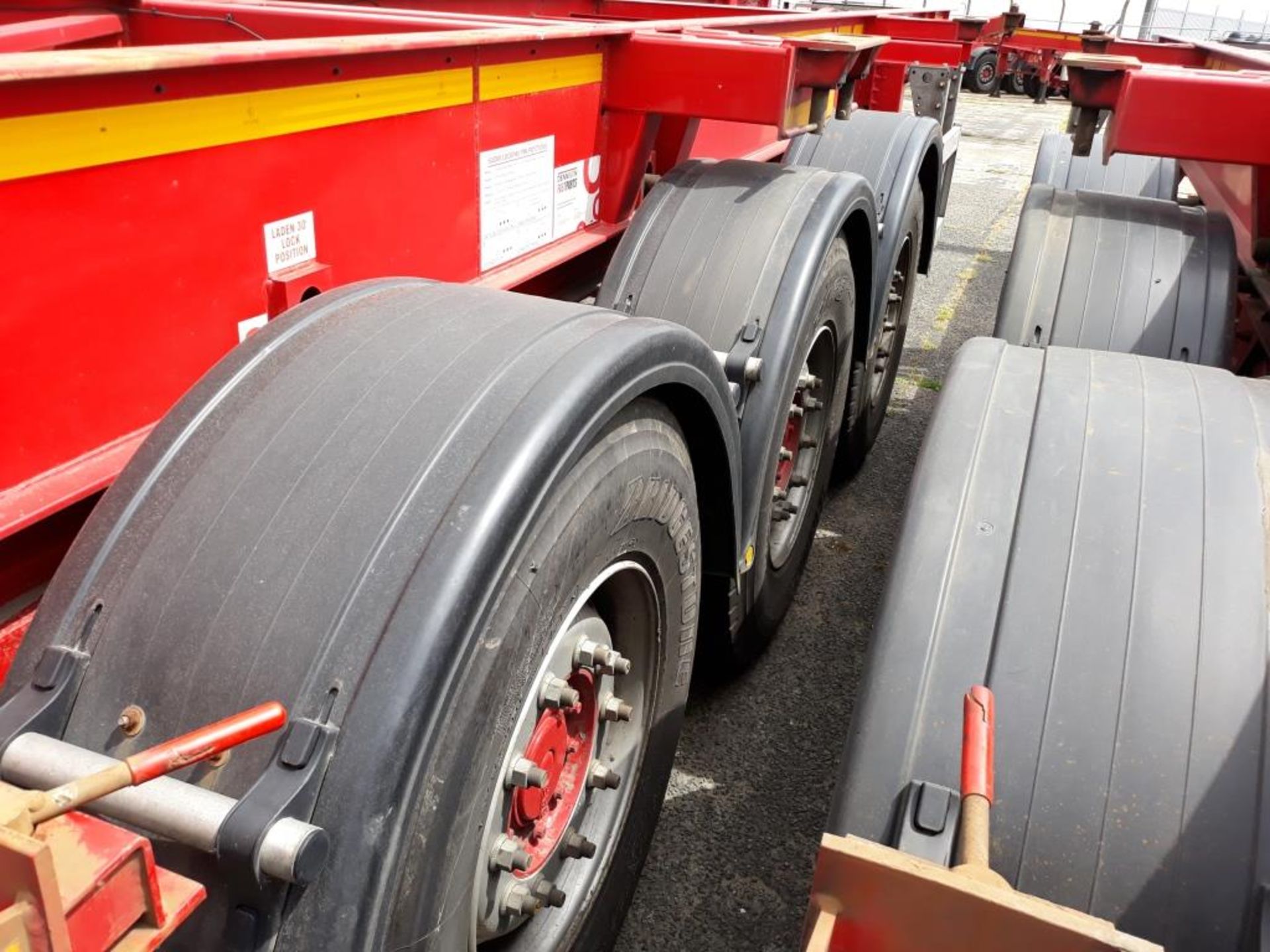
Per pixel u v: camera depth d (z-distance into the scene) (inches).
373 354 54.6
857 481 157.2
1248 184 135.3
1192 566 54.2
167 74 50.1
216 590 45.9
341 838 40.8
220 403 52.6
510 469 46.9
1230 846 46.7
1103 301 113.0
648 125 105.3
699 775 97.5
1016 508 58.5
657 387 61.7
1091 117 109.9
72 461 50.7
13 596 52.6
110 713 45.0
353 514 46.6
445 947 47.9
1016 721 50.9
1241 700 49.5
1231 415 63.4
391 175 68.9
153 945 33.4
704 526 79.7
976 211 362.3
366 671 42.6
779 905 84.0
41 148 45.2
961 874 38.5
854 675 113.1
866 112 154.6
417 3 144.5
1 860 27.4
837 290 103.7
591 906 69.2
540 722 54.4
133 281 51.6
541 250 91.6
